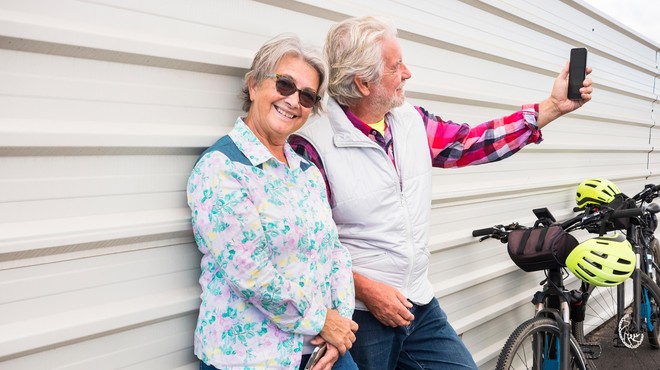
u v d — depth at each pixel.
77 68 1.32
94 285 1.40
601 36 4.04
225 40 1.62
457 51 2.64
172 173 1.52
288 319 1.39
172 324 1.56
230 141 1.43
